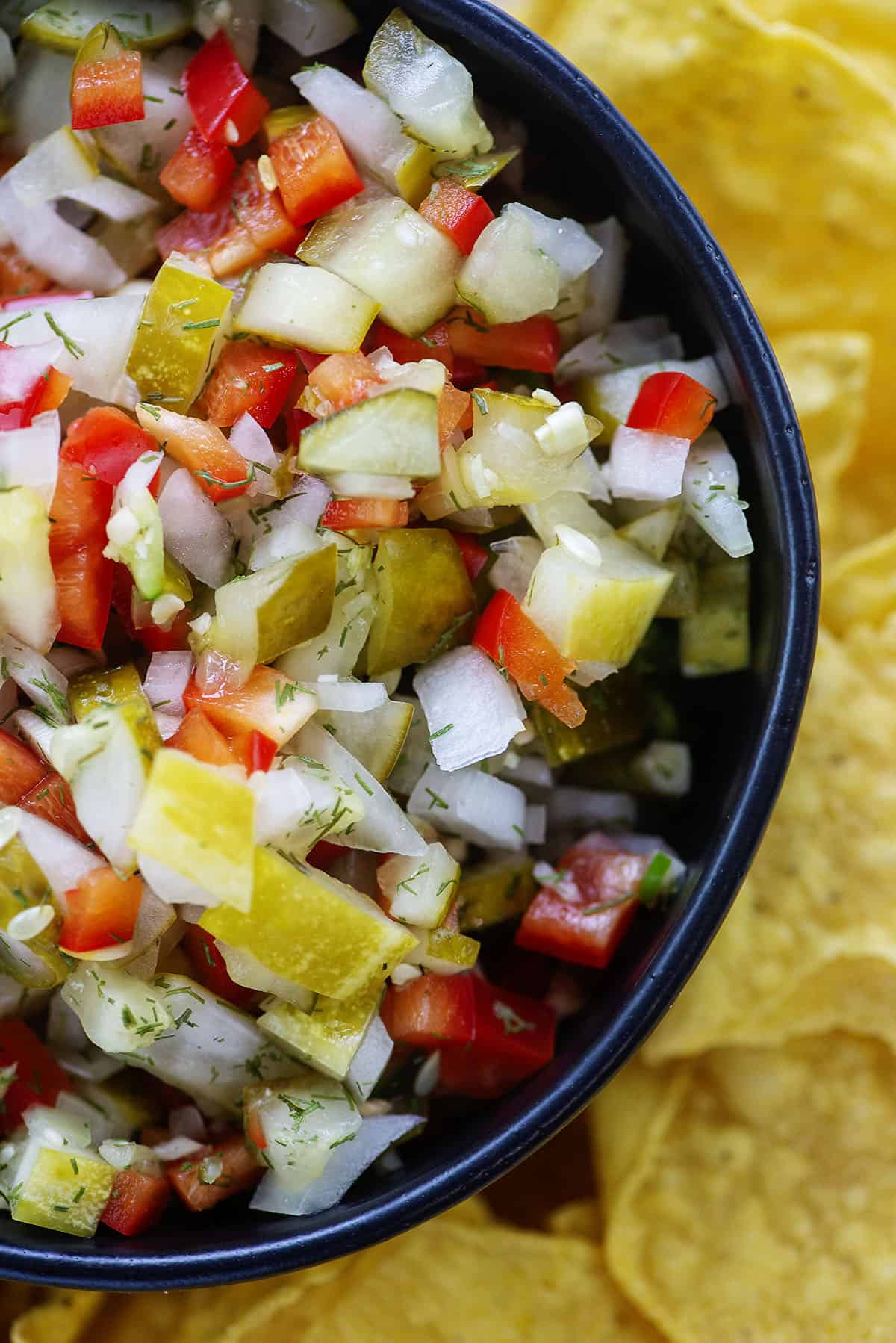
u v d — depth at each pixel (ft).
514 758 0.75
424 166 0.72
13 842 0.69
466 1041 0.73
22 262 0.74
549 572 0.71
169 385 0.71
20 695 0.72
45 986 0.71
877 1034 0.83
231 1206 0.74
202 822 0.67
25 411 0.70
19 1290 0.84
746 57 0.81
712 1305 0.83
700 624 0.75
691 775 0.77
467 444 0.71
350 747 0.71
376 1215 0.71
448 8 0.71
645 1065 0.84
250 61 0.74
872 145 0.82
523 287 0.71
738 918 0.83
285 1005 0.72
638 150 0.71
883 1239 0.83
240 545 0.72
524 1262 0.84
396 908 0.72
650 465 0.72
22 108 0.74
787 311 0.85
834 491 0.87
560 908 0.74
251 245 0.72
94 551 0.70
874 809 0.83
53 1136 0.72
